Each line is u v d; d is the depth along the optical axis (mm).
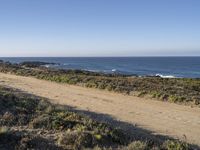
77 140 11539
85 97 25969
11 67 70062
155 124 16875
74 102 23234
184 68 149125
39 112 16172
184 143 12344
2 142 11117
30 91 28922
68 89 31328
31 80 40969
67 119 14789
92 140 11773
